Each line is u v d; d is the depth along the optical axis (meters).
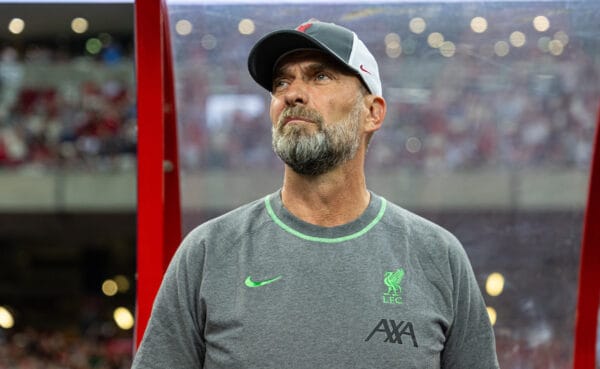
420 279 4.79
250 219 4.91
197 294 4.78
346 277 4.65
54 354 29.23
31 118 29.94
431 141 23.25
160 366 4.76
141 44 5.84
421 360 4.57
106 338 31.11
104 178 29.05
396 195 24.02
